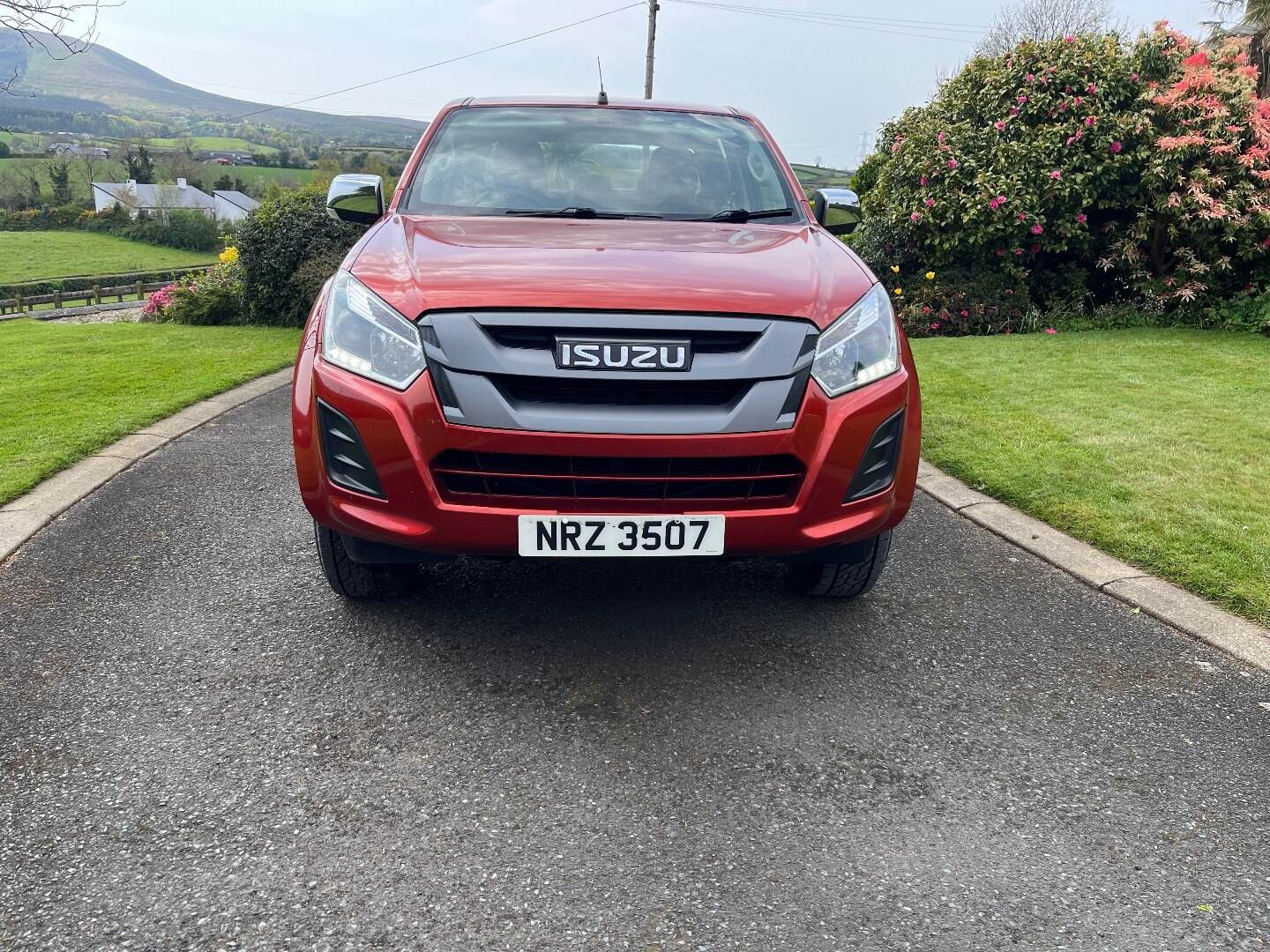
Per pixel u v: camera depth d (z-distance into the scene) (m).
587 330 2.21
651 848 1.85
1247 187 8.07
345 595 2.97
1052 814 1.98
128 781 2.05
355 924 1.64
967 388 6.19
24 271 61.97
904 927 1.65
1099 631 2.88
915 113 10.38
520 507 2.29
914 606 3.06
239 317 13.01
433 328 2.25
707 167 3.44
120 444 5.00
